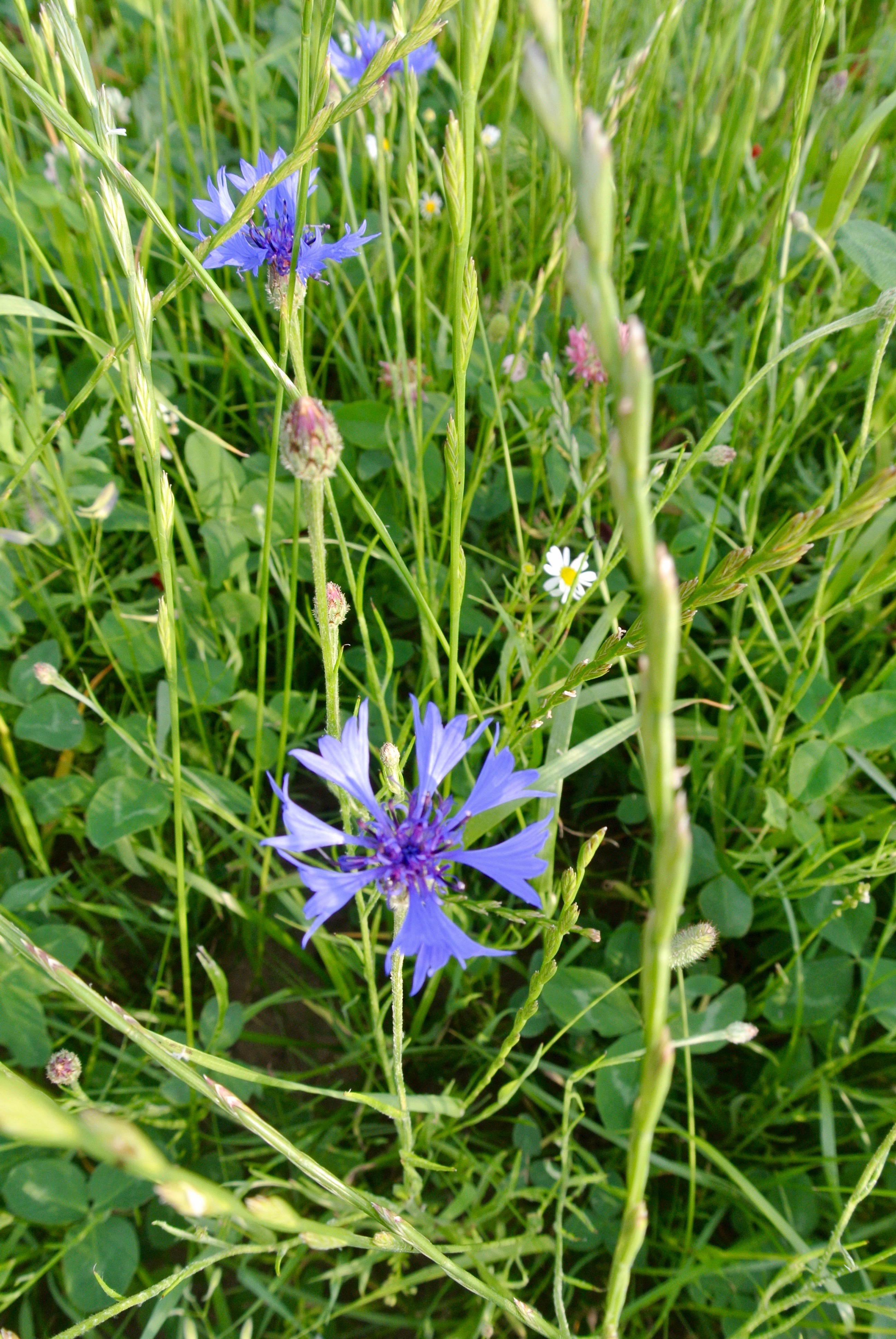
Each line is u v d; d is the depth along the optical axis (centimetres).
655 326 41
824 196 25
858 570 29
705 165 43
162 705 28
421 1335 24
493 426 30
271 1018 29
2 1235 24
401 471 29
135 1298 17
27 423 30
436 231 39
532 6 6
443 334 35
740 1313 23
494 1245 22
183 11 39
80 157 26
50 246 36
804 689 27
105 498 22
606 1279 25
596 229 6
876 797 29
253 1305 23
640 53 28
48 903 26
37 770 31
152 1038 15
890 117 43
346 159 33
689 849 8
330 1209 25
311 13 16
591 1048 27
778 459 29
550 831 23
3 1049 27
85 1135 8
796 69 34
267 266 20
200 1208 10
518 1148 25
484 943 28
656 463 33
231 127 44
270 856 26
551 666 29
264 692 27
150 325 16
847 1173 25
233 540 31
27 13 23
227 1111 15
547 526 34
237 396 38
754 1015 27
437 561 32
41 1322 24
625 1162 26
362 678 32
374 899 20
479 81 15
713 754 31
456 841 16
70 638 33
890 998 26
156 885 29
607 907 31
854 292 35
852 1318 19
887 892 29
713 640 34
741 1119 27
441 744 17
